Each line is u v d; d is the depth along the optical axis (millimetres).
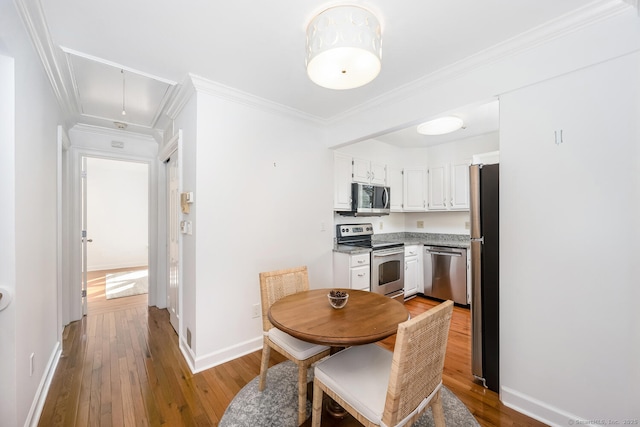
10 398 1344
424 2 1405
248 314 2500
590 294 1503
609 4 1391
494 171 1938
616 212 1428
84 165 3316
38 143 1771
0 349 1328
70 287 3184
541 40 1633
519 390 1756
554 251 1619
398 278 3818
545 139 1646
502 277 1826
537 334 1683
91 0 1376
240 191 2461
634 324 1383
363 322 1479
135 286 4781
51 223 2168
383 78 2186
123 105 2684
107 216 6406
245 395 1876
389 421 1076
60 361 2312
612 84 1432
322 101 2621
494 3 1419
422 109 2275
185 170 2488
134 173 6754
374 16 1440
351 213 3930
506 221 1805
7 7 1250
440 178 4277
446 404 1811
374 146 4078
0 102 1317
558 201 1603
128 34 1657
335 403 1691
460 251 3752
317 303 1795
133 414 1703
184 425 1616
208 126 2270
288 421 1650
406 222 4996
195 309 2201
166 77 2178
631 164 1387
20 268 1444
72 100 2561
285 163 2816
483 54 1847
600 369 1476
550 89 1626
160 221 3699
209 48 1807
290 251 2857
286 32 1652
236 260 2430
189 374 2139
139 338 2770
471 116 3049
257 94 2465
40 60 1749
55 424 1616
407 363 1081
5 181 1340
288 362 2314
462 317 3348
